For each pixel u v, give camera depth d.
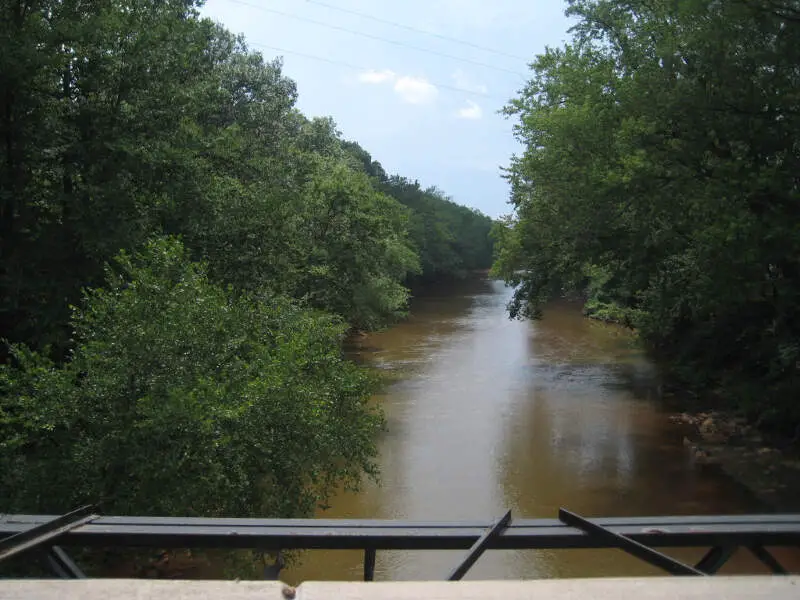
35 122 14.80
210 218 17.45
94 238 14.04
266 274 18.80
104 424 10.38
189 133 17.41
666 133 16.67
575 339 42.34
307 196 27.61
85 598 2.02
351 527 2.72
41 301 14.54
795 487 17.25
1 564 2.39
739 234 14.05
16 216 15.77
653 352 36.81
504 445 21.47
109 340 10.70
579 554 13.55
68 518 2.76
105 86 15.84
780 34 13.50
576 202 20.78
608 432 22.77
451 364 34.88
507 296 71.94
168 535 2.67
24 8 15.40
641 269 21.59
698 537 2.62
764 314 20.48
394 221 42.38
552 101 25.06
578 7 20.83
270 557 12.25
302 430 11.40
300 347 12.14
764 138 14.59
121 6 16.59
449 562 13.27
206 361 11.04
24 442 10.45
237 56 36.69
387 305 40.09
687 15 14.58
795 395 19.50
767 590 2.07
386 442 21.88
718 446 20.80
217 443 9.75
